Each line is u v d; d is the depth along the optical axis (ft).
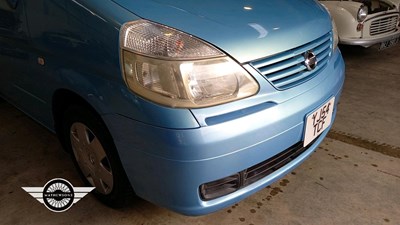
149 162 4.07
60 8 4.58
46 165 6.68
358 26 11.48
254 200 5.72
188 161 3.81
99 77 4.29
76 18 4.39
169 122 3.71
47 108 5.80
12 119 8.46
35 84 5.78
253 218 5.35
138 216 5.41
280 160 4.77
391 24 12.25
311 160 6.77
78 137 5.41
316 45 4.92
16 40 5.71
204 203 4.23
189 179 3.95
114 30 4.01
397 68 11.97
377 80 10.92
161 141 3.80
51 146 7.32
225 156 3.91
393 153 7.02
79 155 5.61
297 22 4.75
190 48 3.85
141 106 3.84
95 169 5.32
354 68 12.05
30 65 5.64
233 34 4.08
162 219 5.36
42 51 5.16
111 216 5.42
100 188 5.43
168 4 4.45
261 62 4.13
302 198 5.75
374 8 11.84
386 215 5.40
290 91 4.39
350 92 10.03
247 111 4.01
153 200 4.49
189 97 3.76
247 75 4.02
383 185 6.06
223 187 4.35
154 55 3.80
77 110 5.02
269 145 4.24
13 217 5.44
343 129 7.96
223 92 3.91
